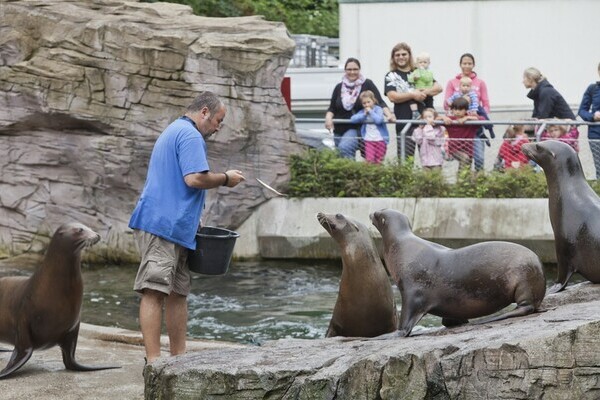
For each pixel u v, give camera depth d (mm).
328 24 47812
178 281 9922
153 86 18469
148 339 9617
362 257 9516
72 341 10141
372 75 26250
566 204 9570
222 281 17359
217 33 18812
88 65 18547
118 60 18469
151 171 9758
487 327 8039
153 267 9555
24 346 10016
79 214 19000
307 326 13875
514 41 25891
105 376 9961
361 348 8062
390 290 9688
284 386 7695
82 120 18562
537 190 18688
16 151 18953
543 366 7199
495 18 25859
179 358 8320
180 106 18469
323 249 19125
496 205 18438
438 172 19172
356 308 9578
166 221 9586
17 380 9812
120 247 18984
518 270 8320
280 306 15273
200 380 7867
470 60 19641
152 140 18531
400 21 26094
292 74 25078
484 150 19297
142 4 19484
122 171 18656
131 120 18547
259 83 18922
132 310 15094
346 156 19969
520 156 19406
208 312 14922
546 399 7195
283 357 8078
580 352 7195
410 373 7414
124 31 18469
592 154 18641
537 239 18219
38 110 18625
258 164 19188
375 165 19469
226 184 9758
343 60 26406
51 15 18750
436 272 8609
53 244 9852
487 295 8414
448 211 18594
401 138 19422
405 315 8672
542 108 19516
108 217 19000
